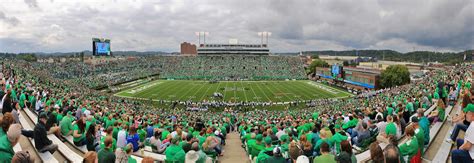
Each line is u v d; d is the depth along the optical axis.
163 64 135.25
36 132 10.13
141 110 44.56
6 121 7.93
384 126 12.34
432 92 24.12
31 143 11.81
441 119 14.24
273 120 29.58
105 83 90.44
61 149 11.27
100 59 141.75
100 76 104.12
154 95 73.50
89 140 11.15
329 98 70.81
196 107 57.62
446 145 11.31
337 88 90.88
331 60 199.12
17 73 49.62
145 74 120.31
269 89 87.31
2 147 6.83
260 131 16.55
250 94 77.25
